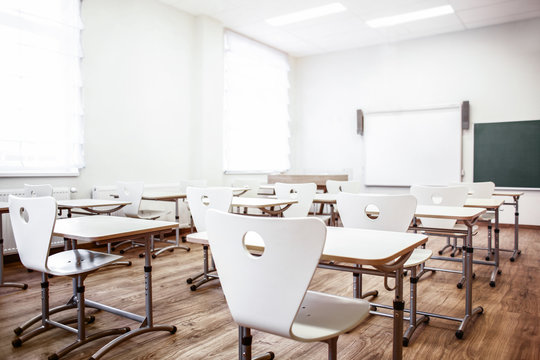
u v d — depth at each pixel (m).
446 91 6.39
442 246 4.55
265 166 7.08
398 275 1.35
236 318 1.19
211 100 5.75
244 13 5.57
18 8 3.82
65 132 4.21
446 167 6.41
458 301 2.71
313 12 5.54
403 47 6.75
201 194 2.93
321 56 7.56
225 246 1.16
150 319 2.10
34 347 2.00
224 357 1.90
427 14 5.61
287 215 3.72
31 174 3.90
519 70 5.86
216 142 5.86
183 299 2.73
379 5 5.29
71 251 2.20
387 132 6.91
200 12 5.53
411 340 2.09
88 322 2.32
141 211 4.39
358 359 1.88
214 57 5.79
